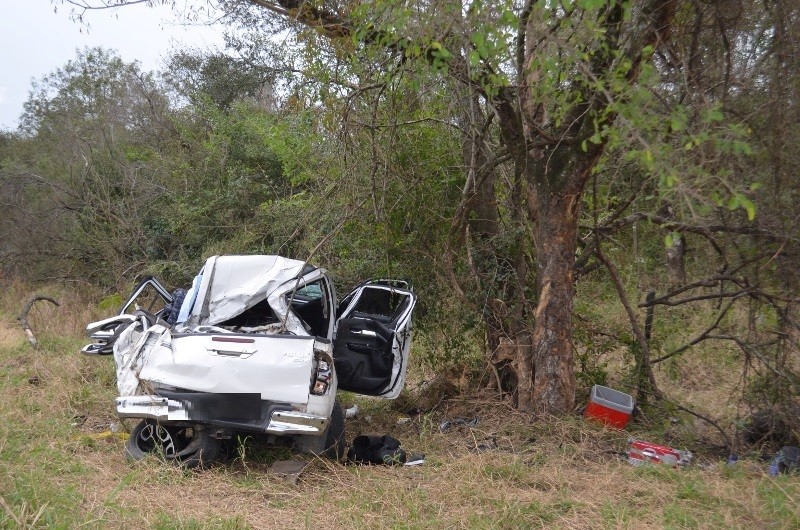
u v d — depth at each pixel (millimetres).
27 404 8203
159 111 21219
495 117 8688
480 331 9133
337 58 7664
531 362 8266
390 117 8047
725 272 7785
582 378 8797
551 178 7645
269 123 13555
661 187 5555
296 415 6301
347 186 8320
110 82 24078
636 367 8516
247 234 13961
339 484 6172
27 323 12492
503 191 9391
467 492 5793
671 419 8125
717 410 8617
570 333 7898
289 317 6805
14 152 25891
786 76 6867
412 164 8633
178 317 7102
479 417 8352
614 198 8156
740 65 7141
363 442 7203
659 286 9195
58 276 17422
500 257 8992
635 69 6594
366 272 9422
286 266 7051
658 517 5320
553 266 7766
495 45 5859
